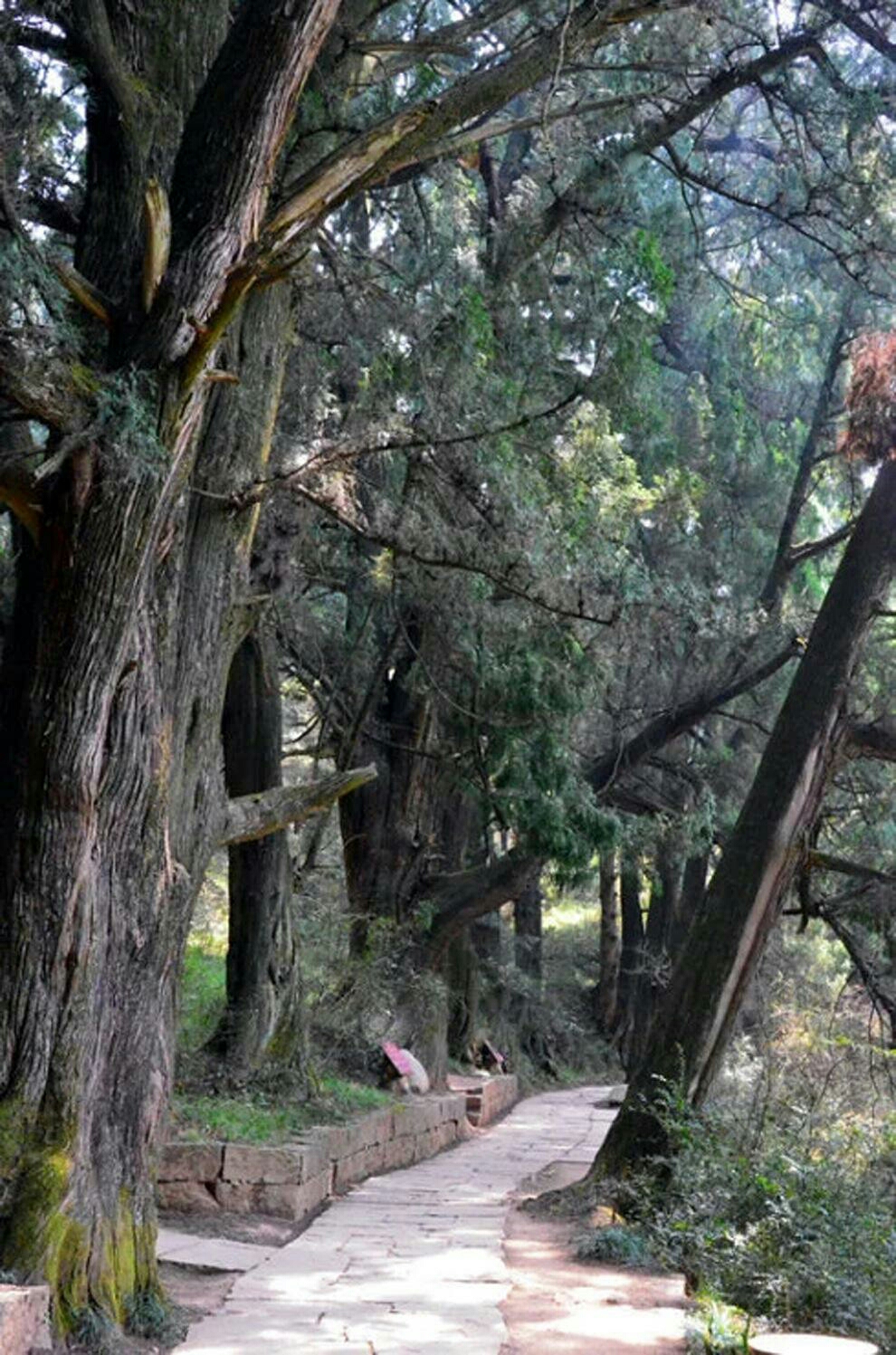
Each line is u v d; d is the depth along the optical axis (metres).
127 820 7.72
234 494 8.88
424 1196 14.30
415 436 12.55
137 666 7.63
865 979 15.51
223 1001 17.25
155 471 7.17
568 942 42.12
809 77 17.28
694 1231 9.85
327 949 20.28
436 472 13.38
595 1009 38.56
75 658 7.25
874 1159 11.91
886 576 13.62
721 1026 13.23
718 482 25.75
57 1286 7.00
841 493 25.89
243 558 9.09
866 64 18.38
